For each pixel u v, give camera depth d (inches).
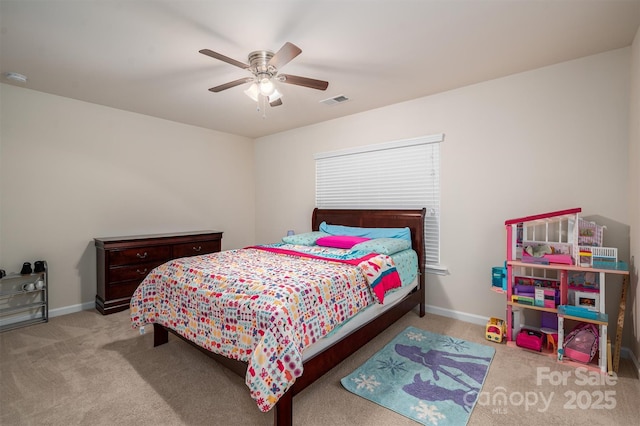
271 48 90.3
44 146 128.2
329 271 86.3
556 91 103.2
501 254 115.9
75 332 112.7
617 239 94.2
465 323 121.6
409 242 127.6
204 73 107.8
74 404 71.2
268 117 162.2
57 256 132.1
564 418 65.8
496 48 91.9
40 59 97.6
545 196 106.1
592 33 84.0
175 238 154.1
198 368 87.4
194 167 179.6
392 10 73.1
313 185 176.9
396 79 114.0
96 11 72.8
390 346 100.2
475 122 119.7
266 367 57.8
